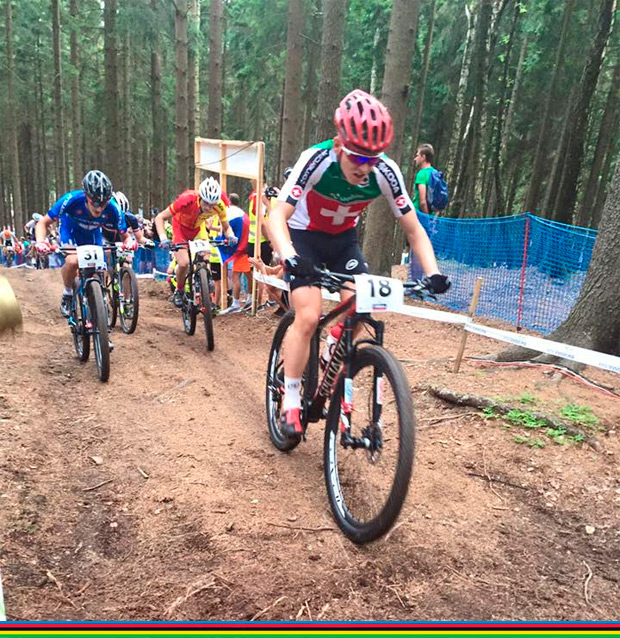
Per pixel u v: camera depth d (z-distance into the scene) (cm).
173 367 500
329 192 275
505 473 304
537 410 354
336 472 266
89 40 2345
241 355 555
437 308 750
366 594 215
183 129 1402
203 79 2880
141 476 301
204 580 219
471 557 239
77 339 509
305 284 270
